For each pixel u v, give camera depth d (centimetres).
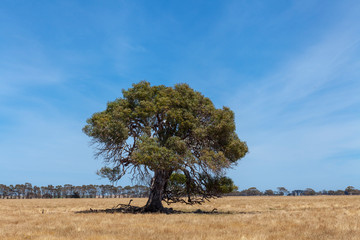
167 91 3161
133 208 3312
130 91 3170
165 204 5156
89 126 2953
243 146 3195
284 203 5738
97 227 1681
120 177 3080
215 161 2927
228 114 3162
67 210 3847
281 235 1337
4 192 16712
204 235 1317
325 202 5828
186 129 3106
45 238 1267
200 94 3319
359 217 2325
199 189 3344
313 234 1370
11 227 1747
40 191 17462
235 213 3134
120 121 2912
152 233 1417
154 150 2730
